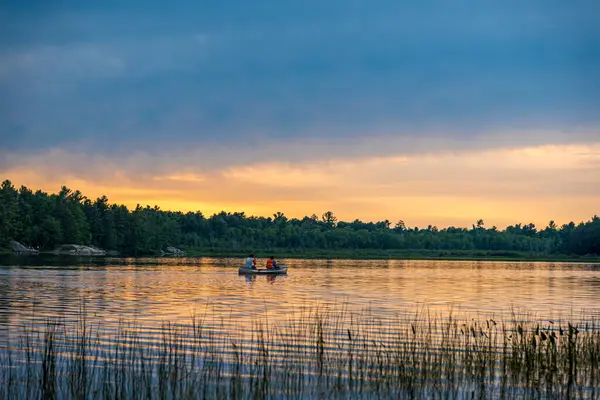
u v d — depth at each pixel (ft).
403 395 55.67
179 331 83.51
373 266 352.69
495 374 62.90
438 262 482.28
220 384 57.21
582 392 57.82
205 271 247.50
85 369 59.62
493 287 181.47
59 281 178.81
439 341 77.97
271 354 69.46
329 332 83.76
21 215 558.56
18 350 69.31
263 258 502.38
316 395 55.26
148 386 54.08
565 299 142.00
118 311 105.60
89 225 607.78
